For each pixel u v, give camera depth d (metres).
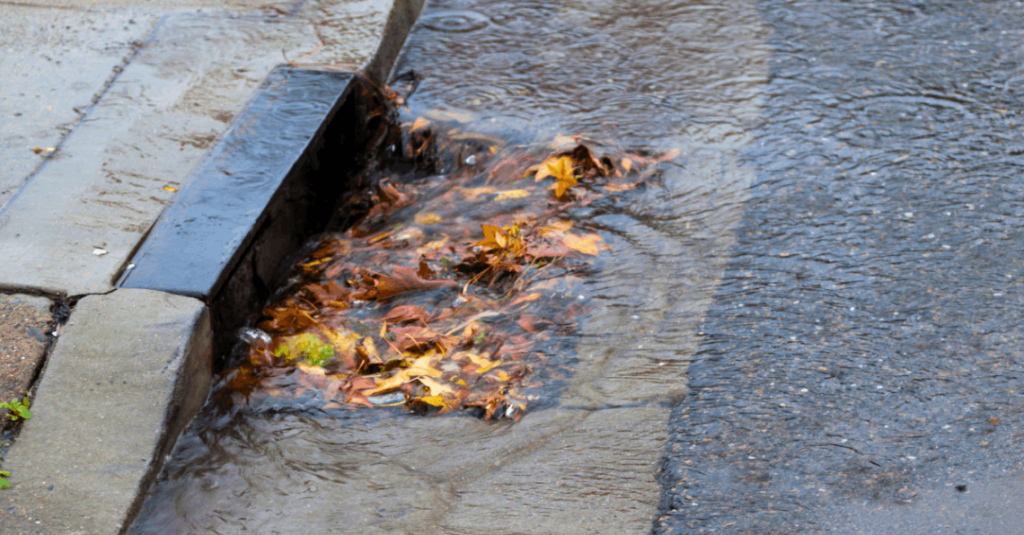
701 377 2.77
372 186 4.10
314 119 3.68
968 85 4.24
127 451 2.45
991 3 5.00
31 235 2.99
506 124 4.12
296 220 3.54
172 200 3.19
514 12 5.10
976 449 2.42
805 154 3.83
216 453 2.60
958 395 2.60
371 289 3.32
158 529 2.35
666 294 3.14
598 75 4.50
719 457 2.47
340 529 2.33
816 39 4.72
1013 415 2.52
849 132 3.95
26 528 2.23
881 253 3.22
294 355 2.99
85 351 2.63
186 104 3.78
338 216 3.92
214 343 2.88
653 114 4.16
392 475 2.52
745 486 2.37
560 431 2.63
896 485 2.34
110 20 4.43
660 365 2.84
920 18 4.87
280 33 4.40
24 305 2.73
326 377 2.90
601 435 2.60
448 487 2.46
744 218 3.49
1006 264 3.11
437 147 4.14
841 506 2.29
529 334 3.02
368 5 4.67
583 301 3.14
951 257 3.17
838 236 3.34
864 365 2.74
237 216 3.11
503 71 4.55
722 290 3.13
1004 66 4.38
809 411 2.59
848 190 3.59
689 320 3.01
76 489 2.35
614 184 3.76
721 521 2.27
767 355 2.82
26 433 2.45
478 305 3.20
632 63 4.59
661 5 5.15
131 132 3.57
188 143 3.52
